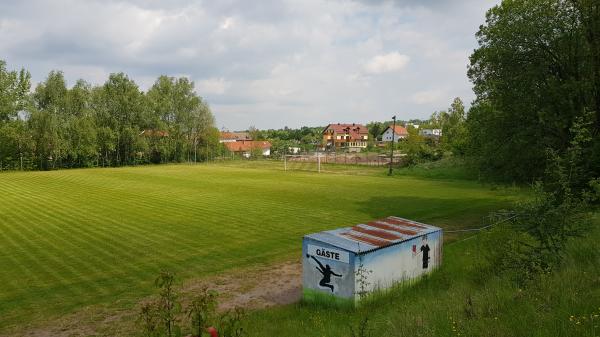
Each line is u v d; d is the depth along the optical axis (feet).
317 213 103.91
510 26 80.94
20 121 273.75
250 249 70.44
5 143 262.26
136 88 319.88
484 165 91.76
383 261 44.01
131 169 264.52
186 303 47.06
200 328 19.20
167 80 347.56
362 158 343.05
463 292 34.24
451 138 275.18
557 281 28.02
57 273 58.08
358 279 41.37
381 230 49.93
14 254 67.41
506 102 82.94
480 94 91.86
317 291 44.11
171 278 21.13
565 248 36.86
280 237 78.79
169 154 333.21
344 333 29.66
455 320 24.41
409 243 47.34
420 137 308.81
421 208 111.75
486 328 21.57
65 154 274.77
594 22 73.67
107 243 74.02
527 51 81.10
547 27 76.79
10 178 197.47
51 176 208.13
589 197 39.70
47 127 267.80
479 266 45.62
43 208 110.93
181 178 197.77
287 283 53.98
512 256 36.73
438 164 230.68
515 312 23.71
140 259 64.69
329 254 42.93
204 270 59.62
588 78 75.00
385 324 29.12
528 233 38.73
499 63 83.41
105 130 295.48
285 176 211.20
